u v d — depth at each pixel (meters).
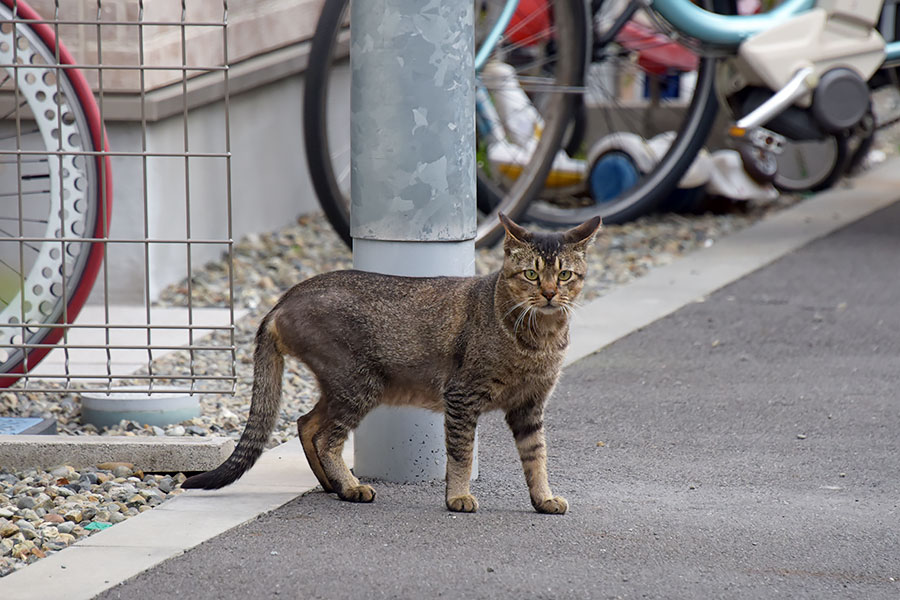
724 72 15.04
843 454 8.64
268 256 14.31
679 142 15.78
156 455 8.16
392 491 7.82
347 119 16.25
